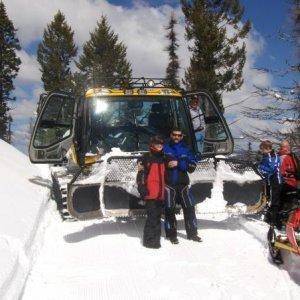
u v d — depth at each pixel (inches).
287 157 281.9
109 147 316.2
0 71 1514.5
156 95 325.7
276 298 198.1
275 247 235.8
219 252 259.4
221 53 1074.1
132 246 268.2
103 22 1720.0
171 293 203.5
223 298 198.7
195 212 285.4
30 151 357.7
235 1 1087.6
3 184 344.5
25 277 204.7
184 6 1103.6
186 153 271.7
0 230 236.2
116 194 277.9
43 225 305.7
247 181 287.9
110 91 326.6
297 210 213.6
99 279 218.7
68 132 378.9
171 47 1470.2
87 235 292.5
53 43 1738.4
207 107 332.8
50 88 1653.5
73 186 266.4
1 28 1521.9
